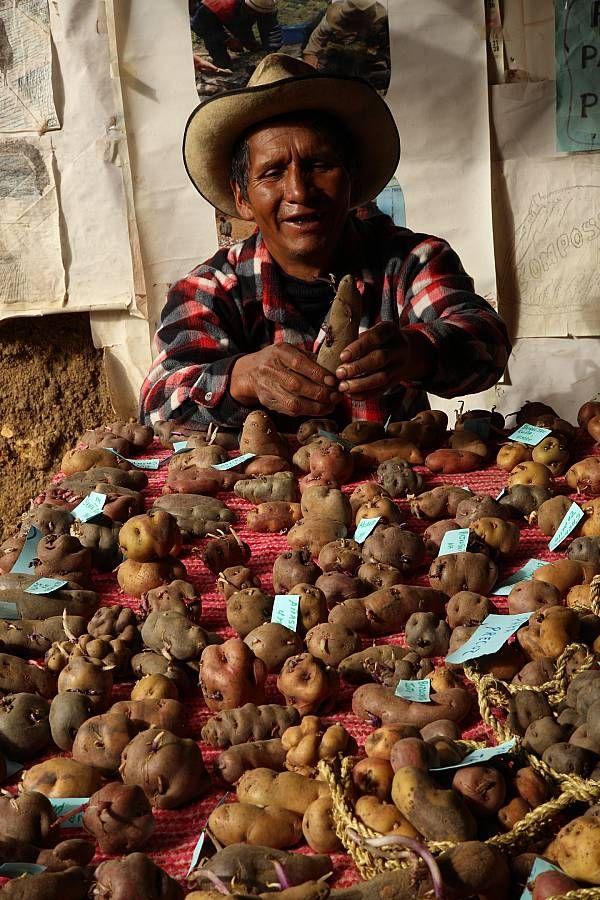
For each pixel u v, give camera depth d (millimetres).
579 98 2994
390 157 2107
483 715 1015
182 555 1484
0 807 895
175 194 3145
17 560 1408
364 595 1305
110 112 3084
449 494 1538
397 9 2957
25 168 3137
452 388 1993
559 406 3248
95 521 1482
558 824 873
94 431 1963
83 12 3004
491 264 3125
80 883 803
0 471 3361
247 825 877
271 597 1274
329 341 1719
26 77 3068
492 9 2951
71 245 3199
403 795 841
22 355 3309
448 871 774
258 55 3010
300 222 1931
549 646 1102
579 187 3064
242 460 1699
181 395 1990
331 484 1613
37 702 1069
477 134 3045
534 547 1463
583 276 3127
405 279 2209
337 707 1105
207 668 1084
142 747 947
